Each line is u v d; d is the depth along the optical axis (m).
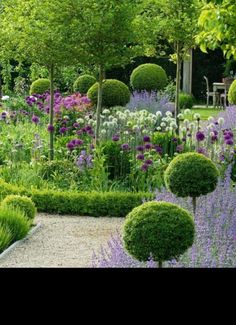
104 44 11.38
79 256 6.98
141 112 11.77
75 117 14.26
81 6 11.08
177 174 7.85
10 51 11.96
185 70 25.39
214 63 28.16
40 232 8.08
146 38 11.62
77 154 11.16
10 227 7.50
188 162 7.87
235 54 6.80
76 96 16.05
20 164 10.81
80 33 11.13
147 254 5.22
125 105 17.84
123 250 5.87
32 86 19.14
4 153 11.38
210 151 10.73
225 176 9.71
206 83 26.72
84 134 12.12
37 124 13.81
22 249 7.27
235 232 6.77
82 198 9.23
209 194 8.22
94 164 10.04
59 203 9.27
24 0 11.41
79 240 7.68
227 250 6.14
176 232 5.21
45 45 11.44
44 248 7.31
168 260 5.31
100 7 11.09
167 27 13.40
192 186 7.79
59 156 11.27
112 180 10.45
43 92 18.98
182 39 13.58
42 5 11.15
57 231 8.14
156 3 13.34
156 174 9.88
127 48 11.70
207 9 6.49
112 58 11.49
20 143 11.34
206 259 5.66
